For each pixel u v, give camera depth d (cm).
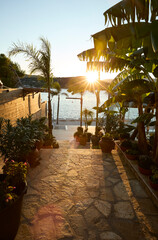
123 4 251
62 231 287
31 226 295
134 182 454
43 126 858
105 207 350
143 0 241
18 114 923
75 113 6525
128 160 561
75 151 681
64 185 429
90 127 2141
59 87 1576
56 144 909
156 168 431
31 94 1224
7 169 338
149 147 634
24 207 342
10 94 812
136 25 272
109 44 323
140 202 370
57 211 334
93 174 493
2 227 236
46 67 916
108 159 608
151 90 464
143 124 591
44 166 533
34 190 404
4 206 237
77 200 371
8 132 452
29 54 872
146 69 465
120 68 496
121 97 538
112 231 290
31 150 505
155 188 388
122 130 733
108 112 934
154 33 220
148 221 314
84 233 284
